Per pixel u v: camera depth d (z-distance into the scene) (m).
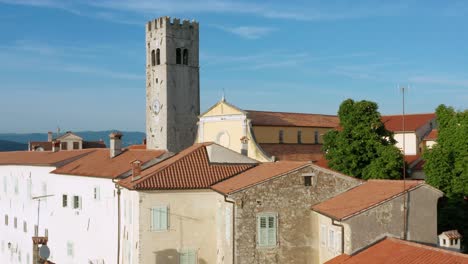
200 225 47.00
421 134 91.12
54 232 63.62
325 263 37.91
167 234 46.28
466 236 54.50
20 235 72.44
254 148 76.44
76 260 59.66
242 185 43.38
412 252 33.97
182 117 107.25
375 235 38.09
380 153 64.38
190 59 108.75
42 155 74.19
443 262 31.28
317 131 87.88
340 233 38.28
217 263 46.59
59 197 62.78
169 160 52.94
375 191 41.78
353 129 66.50
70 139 125.06
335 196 44.41
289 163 47.19
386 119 97.25
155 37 108.00
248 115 78.56
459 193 56.75
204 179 47.75
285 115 87.69
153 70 108.38
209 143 52.19
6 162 75.88
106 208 54.47
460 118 60.25
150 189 45.59
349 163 65.88
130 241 47.94
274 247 42.81
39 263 44.00
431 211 39.47
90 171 57.94
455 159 58.19
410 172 76.56
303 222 43.56
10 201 75.56
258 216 42.62
